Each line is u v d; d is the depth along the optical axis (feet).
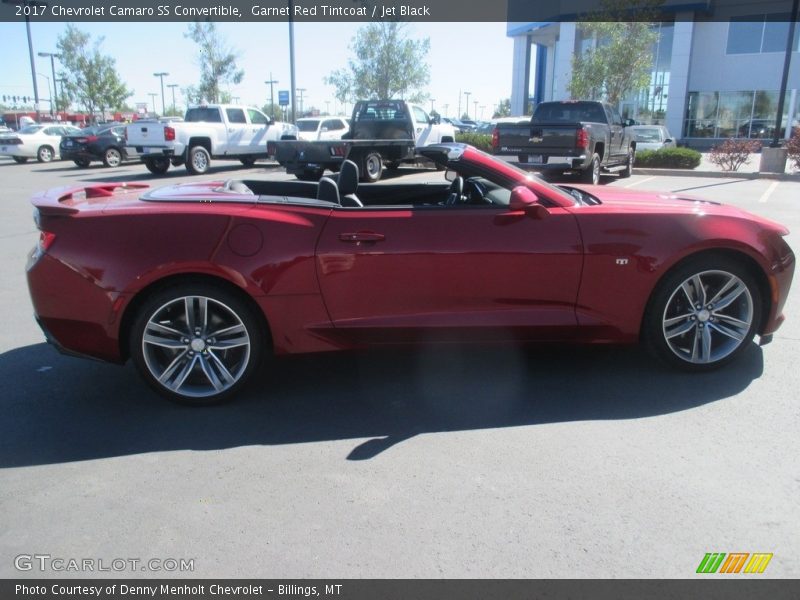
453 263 12.66
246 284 12.21
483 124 154.92
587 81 77.00
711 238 13.00
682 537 8.62
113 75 127.85
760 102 110.42
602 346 15.58
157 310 12.26
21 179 60.44
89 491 9.90
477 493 9.67
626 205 13.65
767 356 14.76
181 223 12.23
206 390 12.77
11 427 11.97
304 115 181.27
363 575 8.01
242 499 9.64
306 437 11.52
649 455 10.64
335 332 12.82
